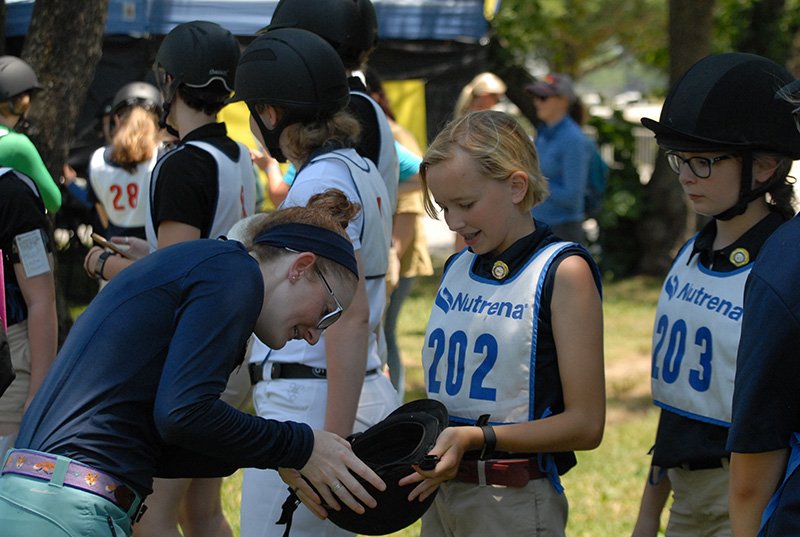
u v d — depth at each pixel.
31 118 4.32
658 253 12.83
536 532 2.34
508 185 2.33
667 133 2.51
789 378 1.76
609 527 4.36
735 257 2.47
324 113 2.83
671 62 11.59
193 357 1.90
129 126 4.85
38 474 1.96
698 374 2.49
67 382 2.02
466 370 2.39
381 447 2.38
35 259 3.38
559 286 2.29
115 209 4.93
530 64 25.45
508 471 2.34
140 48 10.02
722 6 14.01
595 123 12.91
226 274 1.99
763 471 1.84
